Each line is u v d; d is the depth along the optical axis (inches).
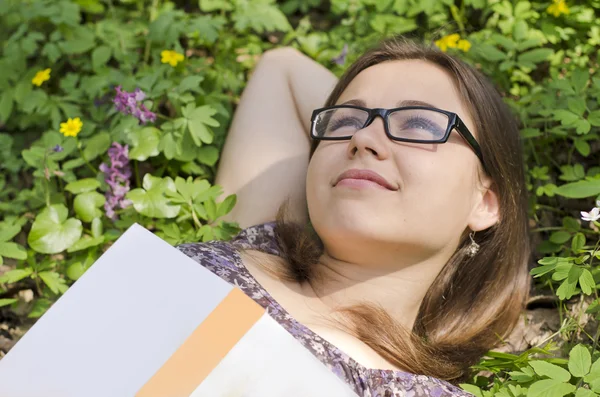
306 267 90.0
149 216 102.3
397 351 84.6
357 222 82.3
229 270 83.2
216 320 67.9
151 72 120.4
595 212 82.1
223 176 112.4
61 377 67.4
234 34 141.1
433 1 130.3
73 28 128.0
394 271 88.4
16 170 120.3
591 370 74.9
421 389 79.5
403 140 84.2
